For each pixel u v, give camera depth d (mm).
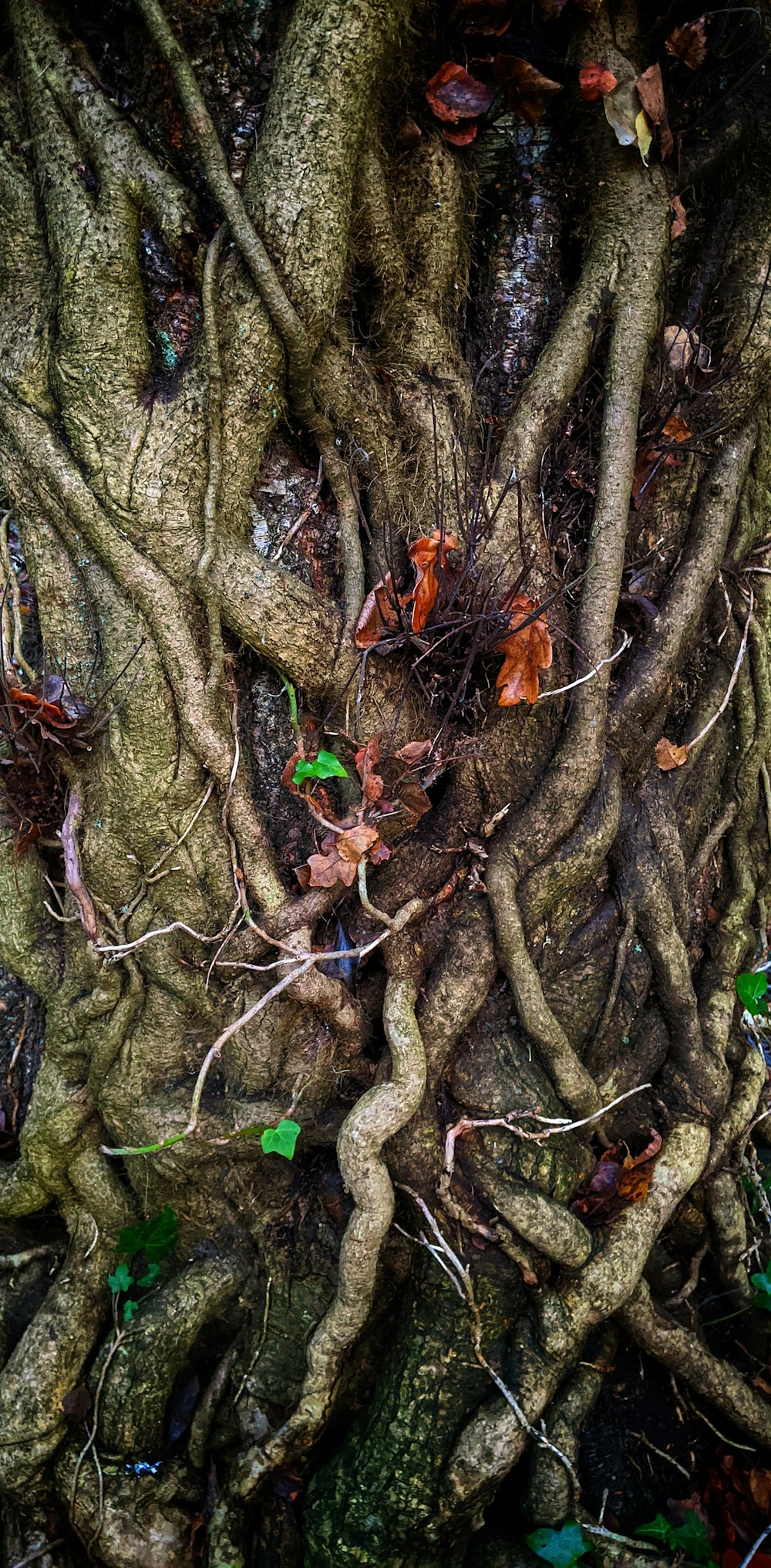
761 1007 2619
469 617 2203
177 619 2150
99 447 2137
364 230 2240
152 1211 2463
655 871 2549
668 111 2473
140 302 2150
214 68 2184
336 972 2412
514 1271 2299
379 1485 2217
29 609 2422
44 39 2102
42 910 2455
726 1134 2615
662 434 2549
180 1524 2326
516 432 2395
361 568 2297
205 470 2158
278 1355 2389
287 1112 2338
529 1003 2355
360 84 2098
